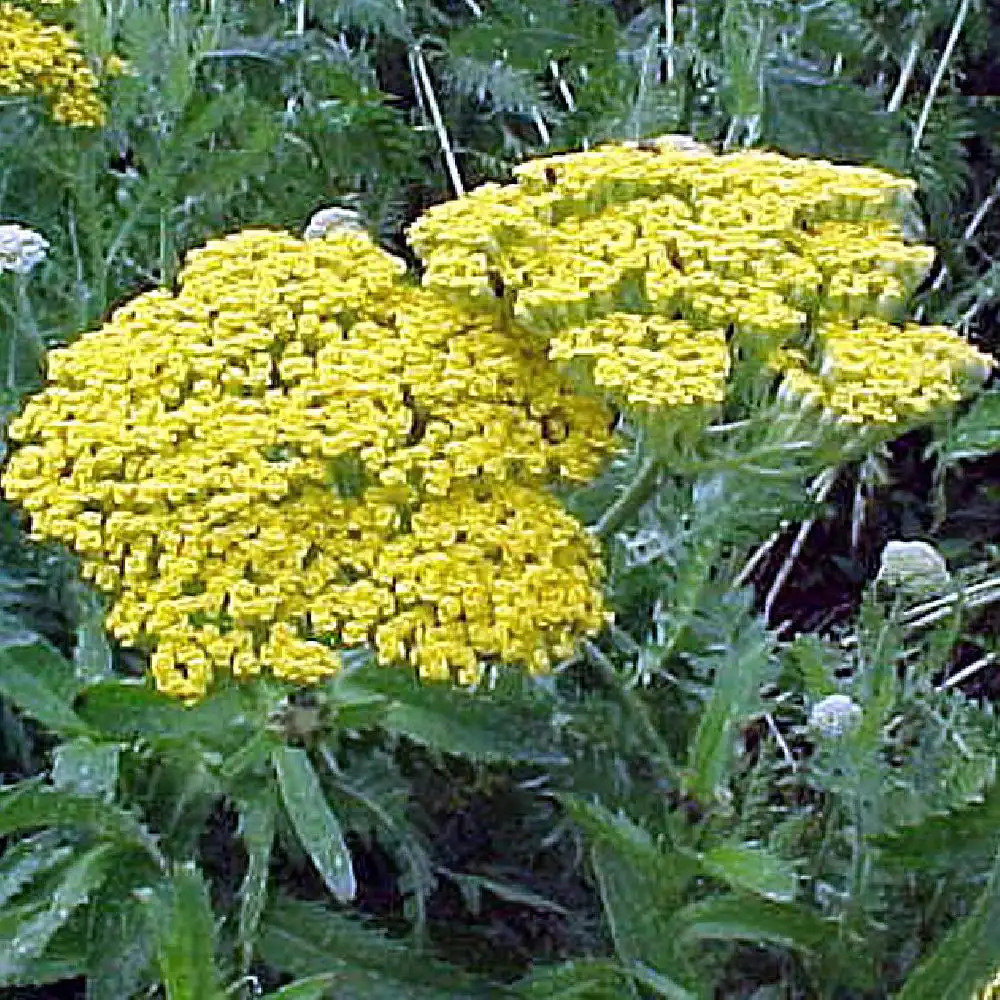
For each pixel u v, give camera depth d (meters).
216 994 0.55
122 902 0.59
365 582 0.57
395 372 0.58
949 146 0.88
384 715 0.59
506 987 0.60
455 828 0.66
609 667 0.64
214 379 0.58
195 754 0.59
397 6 0.91
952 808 0.59
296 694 0.59
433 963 0.60
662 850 0.61
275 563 0.57
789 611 0.84
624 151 0.60
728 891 0.61
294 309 0.59
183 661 0.56
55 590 0.68
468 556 0.57
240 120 0.85
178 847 0.60
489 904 0.65
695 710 0.66
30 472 0.58
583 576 0.57
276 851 0.64
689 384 0.56
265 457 0.58
